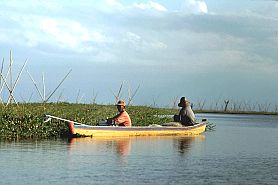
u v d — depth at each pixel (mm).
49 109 31234
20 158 18281
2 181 13930
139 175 15383
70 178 14570
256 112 122812
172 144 25312
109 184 13891
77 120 28922
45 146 22219
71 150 21000
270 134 38094
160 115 44844
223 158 20297
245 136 34938
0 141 23875
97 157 19094
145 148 22766
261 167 17828
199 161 19062
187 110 32219
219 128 46031
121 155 19938
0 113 26328
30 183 13742
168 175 15570
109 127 27547
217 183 14570
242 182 14828
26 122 26000
